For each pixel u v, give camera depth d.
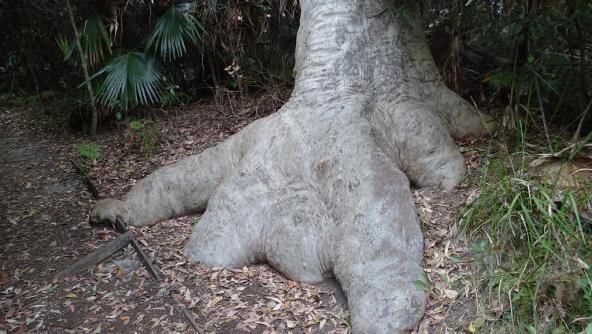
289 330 3.79
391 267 3.63
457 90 5.45
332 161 4.33
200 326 3.96
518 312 3.18
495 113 5.14
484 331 3.22
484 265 3.58
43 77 10.30
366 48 4.74
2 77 11.90
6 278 4.97
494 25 5.01
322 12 4.79
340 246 3.96
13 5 9.12
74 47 7.93
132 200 5.69
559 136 4.29
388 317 3.39
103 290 4.60
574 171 3.73
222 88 7.98
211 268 4.65
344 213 4.07
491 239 3.65
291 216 4.40
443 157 4.47
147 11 8.05
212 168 5.43
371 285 3.60
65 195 6.70
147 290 4.50
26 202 6.65
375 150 4.24
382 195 3.91
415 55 4.91
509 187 3.78
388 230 3.78
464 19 5.28
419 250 3.76
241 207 4.71
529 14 4.31
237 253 4.64
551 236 3.40
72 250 5.36
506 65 4.86
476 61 5.79
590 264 3.17
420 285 3.49
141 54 7.59
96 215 5.74
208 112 7.99
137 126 7.35
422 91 4.87
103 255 5.03
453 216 4.09
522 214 3.58
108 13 7.76
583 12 4.08
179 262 4.79
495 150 4.57
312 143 4.54
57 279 4.81
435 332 3.36
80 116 8.79
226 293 4.30
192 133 7.46
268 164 4.72
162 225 5.54
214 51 7.90
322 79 4.71
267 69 7.89
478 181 4.29
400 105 4.68
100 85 7.98
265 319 3.92
